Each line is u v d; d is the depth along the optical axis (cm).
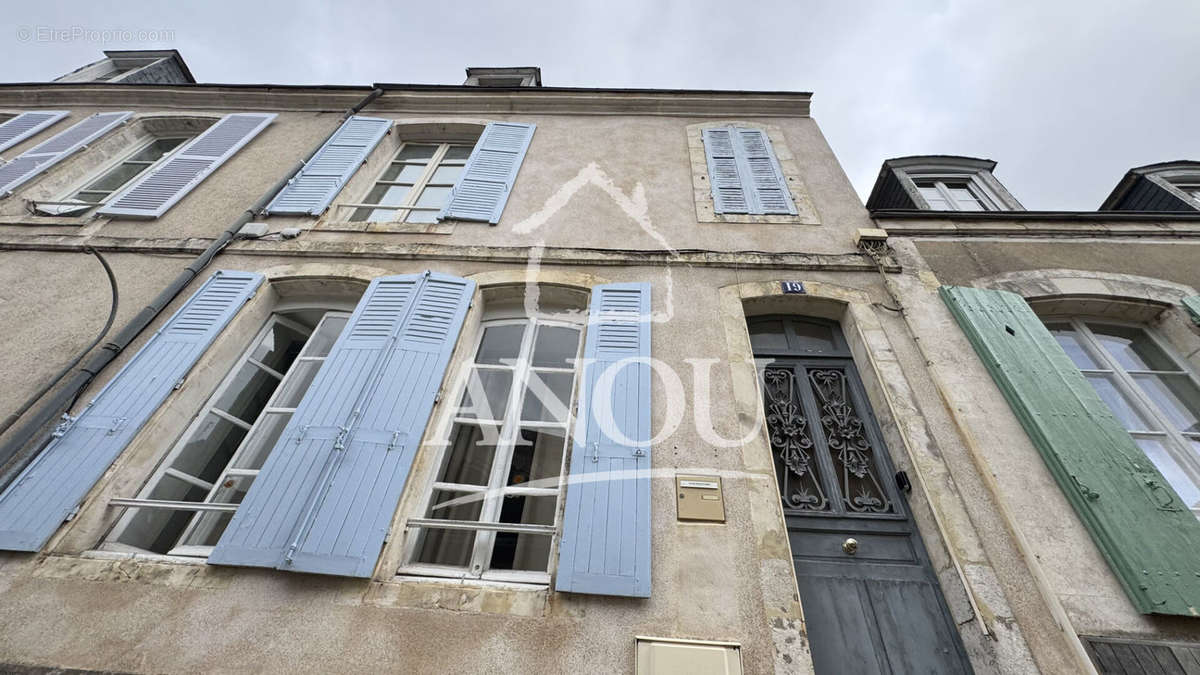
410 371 290
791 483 281
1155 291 346
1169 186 469
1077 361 337
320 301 371
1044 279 357
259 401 329
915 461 257
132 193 450
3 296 354
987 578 216
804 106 569
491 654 196
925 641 222
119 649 198
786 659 194
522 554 257
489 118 573
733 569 219
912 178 526
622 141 529
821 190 453
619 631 202
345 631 201
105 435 263
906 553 249
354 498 235
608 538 224
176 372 294
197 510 238
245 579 217
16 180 461
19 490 241
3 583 215
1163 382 322
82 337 326
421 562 249
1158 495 227
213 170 479
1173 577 203
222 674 191
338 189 449
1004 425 267
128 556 228
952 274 363
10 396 291
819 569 246
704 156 499
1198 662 186
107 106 607
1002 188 499
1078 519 229
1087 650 192
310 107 596
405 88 591
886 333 322
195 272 362
